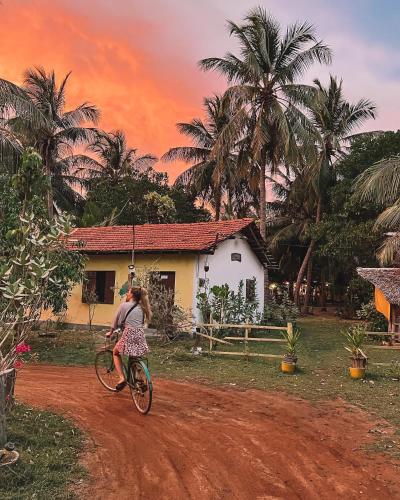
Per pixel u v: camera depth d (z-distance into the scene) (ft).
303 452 19.45
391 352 50.52
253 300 67.21
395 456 19.17
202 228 62.44
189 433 21.30
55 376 33.01
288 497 15.47
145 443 19.75
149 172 123.65
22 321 18.81
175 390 29.58
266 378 33.53
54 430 20.10
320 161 99.35
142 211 101.86
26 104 54.49
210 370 35.96
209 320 54.65
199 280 55.62
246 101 82.58
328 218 95.71
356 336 35.14
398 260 68.95
